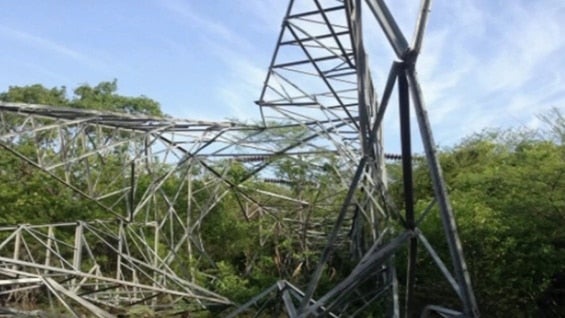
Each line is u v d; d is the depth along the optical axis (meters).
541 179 17.91
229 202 24.89
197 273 21.36
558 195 17.48
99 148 15.73
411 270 9.44
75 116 15.10
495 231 16.83
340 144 17.33
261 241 23.88
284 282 11.68
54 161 15.95
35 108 14.11
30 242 22.56
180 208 23.88
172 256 20.59
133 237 20.08
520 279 17.05
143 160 19.91
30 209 23.05
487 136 26.47
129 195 19.67
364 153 9.09
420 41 7.20
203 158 20.09
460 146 26.06
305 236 22.78
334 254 22.14
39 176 23.41
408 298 10.01
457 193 19.19
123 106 37.56
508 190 18.70
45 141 18.34
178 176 23.75
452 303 18.75
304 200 23.98
